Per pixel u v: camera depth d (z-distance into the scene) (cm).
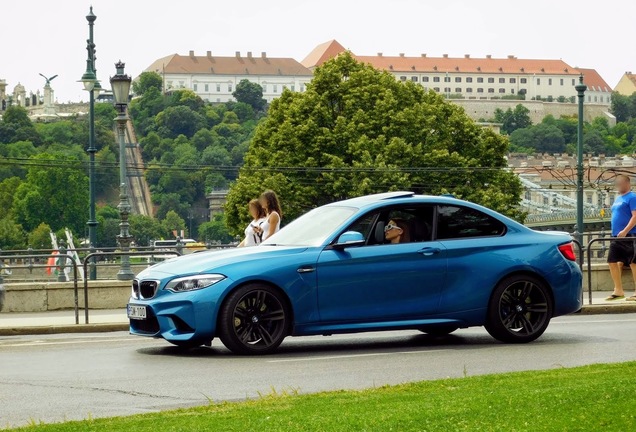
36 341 1692
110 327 1917
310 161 7569
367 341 1650
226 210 7719
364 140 7594
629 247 2244
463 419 846
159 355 1476
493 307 1560
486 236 1585
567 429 794
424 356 1432
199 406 1019
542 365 1323
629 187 2256
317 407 965
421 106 7869
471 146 7950
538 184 16250
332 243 1505
